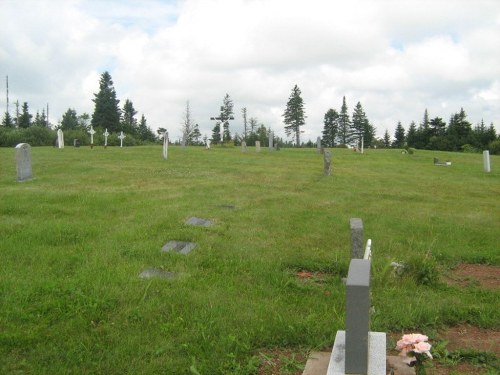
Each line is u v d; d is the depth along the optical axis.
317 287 7.27
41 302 6.06
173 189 15.09
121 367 4.73
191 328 5.59
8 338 5.11
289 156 32.47
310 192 16.20
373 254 9.05
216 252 8.77
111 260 7.97
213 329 5.54
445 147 74.81
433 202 15.52
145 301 6.29
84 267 7.52
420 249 9.70
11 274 7.01
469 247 10.05
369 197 15.77
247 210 12.50
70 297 6.23
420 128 88.81
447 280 8.09
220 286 7.07
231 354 4.98
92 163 22.27
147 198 13.28
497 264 9.15
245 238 9.84
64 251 8.27
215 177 18.83
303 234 10.44
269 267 8.02
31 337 5.17
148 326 5.61
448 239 10.63
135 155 27.94
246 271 7.87
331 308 6.36
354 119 97.69
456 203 15.49
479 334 5.75
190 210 11.95
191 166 22.59
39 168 19.41
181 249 8.91
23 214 10.81
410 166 28.86
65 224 9.80
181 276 7.38
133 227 10.01
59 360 4.80
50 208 11.32
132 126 89.69
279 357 5.09
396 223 11.88
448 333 5.77
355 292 4.00
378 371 4.02
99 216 10.95
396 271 7.71
